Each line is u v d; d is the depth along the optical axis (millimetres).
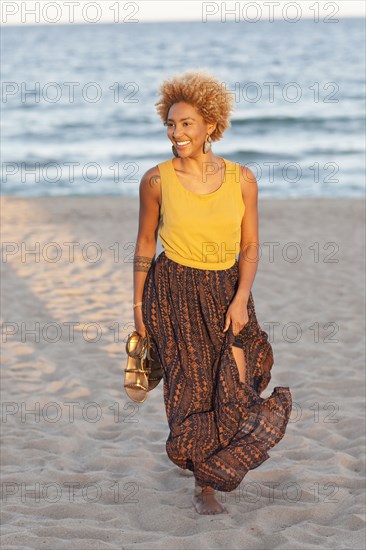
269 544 6602
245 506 7316
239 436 6605
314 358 12031
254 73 108250
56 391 10766
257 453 6574
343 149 50656
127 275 18109
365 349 12375
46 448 8836
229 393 6609
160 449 8766
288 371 11352
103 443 8961
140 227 6973
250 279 6852
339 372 11289
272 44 186250
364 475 8016
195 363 6719
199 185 6684
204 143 6680
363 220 26188
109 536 6738
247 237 6934
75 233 23719
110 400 10336
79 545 6535
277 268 18844
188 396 6711
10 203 30094
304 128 59719
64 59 140250
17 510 7281
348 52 147375
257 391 7039
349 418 9461
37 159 49469
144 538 6707
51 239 22688
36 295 16312
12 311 15055
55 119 66125
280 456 8422
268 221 26172
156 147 53406
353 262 19484
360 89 84250
